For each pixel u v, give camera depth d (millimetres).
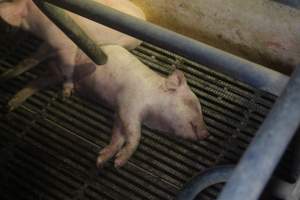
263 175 777
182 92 1822
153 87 1824
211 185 1878
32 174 1985
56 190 1942
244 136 2002
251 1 1918
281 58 2113
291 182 1809
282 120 832
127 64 1876
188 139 1881
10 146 2053
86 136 2053
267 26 1986
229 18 2066
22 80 2223
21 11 2027
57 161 2008
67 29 1566
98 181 1946
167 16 2271
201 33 2248
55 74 2041
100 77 1889
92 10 1253
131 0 2295
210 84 2154
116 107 1884
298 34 1929
